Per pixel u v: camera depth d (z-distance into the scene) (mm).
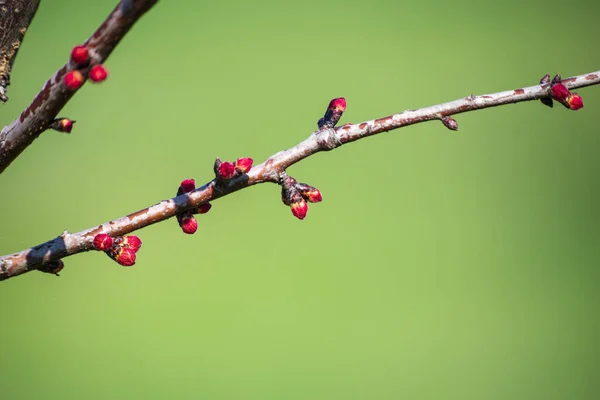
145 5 802
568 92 862
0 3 848
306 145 865
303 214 863
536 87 864
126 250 851
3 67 853
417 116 863
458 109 862
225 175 855
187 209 857
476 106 863
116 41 807
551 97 863
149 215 855
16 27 852
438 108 861
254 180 862
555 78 865
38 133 820
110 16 804
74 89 809
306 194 865
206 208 865
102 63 808
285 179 864
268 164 863
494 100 864
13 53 854
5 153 822
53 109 814
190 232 861
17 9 850
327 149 863
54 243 848
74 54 806
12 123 821
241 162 860
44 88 813
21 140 820
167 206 857
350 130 862
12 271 844
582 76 866
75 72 808
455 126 861
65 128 821
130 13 803
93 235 850
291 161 864
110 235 852
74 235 850
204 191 858
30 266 845
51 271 857
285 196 864
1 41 851
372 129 863
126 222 854
